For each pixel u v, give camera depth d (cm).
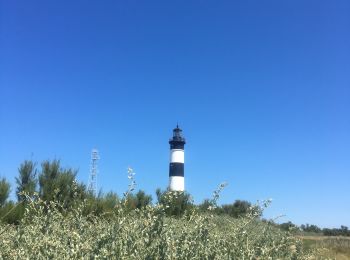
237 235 519
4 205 1202
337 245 2138
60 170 1334
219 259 468
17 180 1313
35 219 509
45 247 434
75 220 519
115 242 411
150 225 425
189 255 444
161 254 419
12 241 474
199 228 470
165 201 502
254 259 499
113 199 1274
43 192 1269
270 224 607
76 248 410
